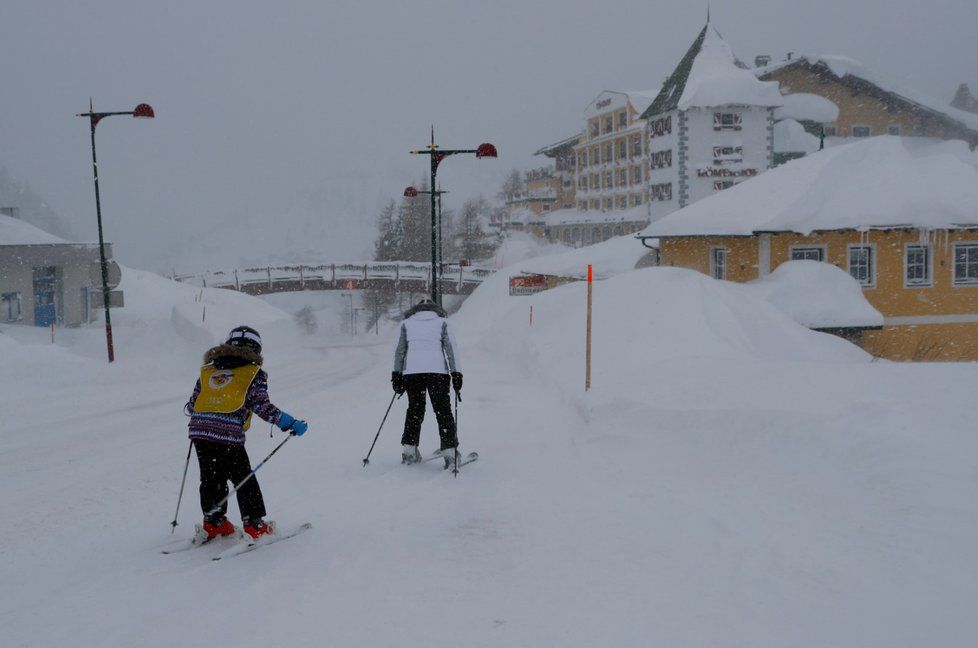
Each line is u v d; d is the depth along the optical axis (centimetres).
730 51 5684
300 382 1895
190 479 820
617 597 409
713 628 365
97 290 3344
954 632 346
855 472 589
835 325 2266
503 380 1630
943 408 675
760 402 801
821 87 6103
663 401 906
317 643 360
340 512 608
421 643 358
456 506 613
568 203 9312
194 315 3114
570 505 603
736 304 1734
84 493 765
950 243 2553
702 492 613
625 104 7394
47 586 475
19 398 1583
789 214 2567
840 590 405
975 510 475
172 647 361
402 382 800
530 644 354
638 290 1877
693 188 5394
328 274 6178
